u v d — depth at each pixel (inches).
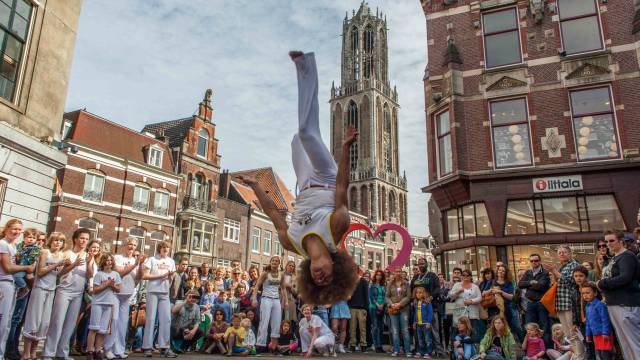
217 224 1254.3
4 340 222.8
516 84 549.3
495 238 509.7
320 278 95.8
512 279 328.8
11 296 225.3
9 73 395.9
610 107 510.6
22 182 391.5
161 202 1112.2
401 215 3373.5
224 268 434.0
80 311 305.7
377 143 3277.6
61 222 895.7
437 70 600.1
